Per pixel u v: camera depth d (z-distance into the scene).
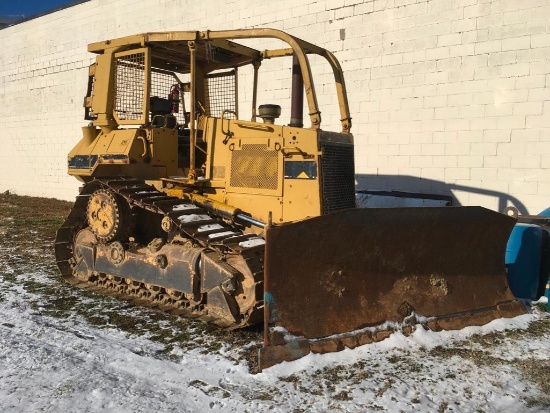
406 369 3.83
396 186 8.62
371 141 8.86
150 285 5.16
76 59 14.09
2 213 12.27
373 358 4.01
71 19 14.14
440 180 8.13
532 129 7.27
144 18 12.56
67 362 3.87
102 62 5.88
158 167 5.63
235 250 4.41
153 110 5.88
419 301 4.65
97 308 5.23
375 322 4.35
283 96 10.05
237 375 3.71
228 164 5.15
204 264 4.66
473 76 7.73
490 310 5.00
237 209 4.92
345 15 9.05
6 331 4.54
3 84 16.53
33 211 12.69
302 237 3.97
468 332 4.60
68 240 6.29
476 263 5.10
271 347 3.82
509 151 7.48
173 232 5.13
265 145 4.88
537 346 4.35
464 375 3.76
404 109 8.45
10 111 16.38
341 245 4.18
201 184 5.29
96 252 5.79
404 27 8.37
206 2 11.28
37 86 15.33
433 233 4.63
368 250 4.35
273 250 3.87
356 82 8.98
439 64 8.04
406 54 8.38
